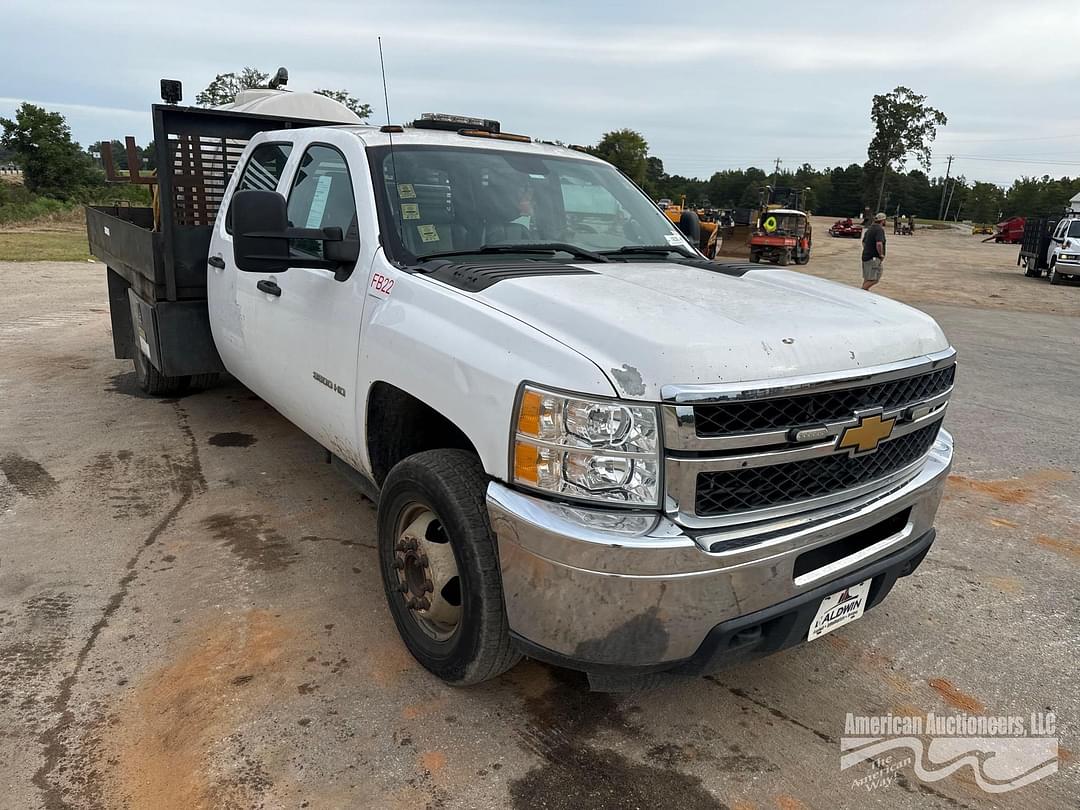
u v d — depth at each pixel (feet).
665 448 7.23
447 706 9.32
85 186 168.55
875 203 391.86
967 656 10.89
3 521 13.82
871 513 8.45
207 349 17.74
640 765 8.55
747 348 7.53
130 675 9.66
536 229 11.83
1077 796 8.38
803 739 9.11
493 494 7.93
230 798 7.82
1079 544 14.60
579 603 7.49
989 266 95.71
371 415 10.64
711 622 7.57
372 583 12.07
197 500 14.97
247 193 10.30
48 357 26.68
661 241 12.96
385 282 10.27
